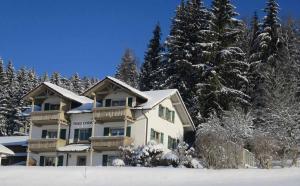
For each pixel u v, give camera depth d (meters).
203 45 60.88
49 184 26.42
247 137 45.41
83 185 26.08
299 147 43.16
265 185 24.30
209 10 65.94
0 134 89.19
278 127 48.62
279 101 54.41
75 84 120.12
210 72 60.31
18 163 60.88
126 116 52.81
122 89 54.47
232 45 62.69
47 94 59.59
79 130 56.72
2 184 26.47
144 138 52.72
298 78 63.47
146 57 76.62
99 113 54.50
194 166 40.00
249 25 77.44
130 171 30.66
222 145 38.00
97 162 53.91
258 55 65.44
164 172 30.48
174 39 66.25
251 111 57.31
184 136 62.03
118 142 52.22
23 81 106.69
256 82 63.41
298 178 27.33
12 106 91.19
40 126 59.12
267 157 38.97
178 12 68.31
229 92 58.12
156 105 54.00
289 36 71.38
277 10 67.44
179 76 64.12
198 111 60.19
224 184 25.56
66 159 55.75
